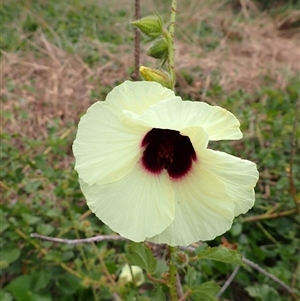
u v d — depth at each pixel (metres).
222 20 0.87
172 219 0.17
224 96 0.57
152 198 0.17
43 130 0.53
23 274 0.34
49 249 0.34
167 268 0.27
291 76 0.66
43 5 0.81
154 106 0.14
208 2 0.95
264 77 0.66
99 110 0.16
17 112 0.54
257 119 0.51
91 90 0.56
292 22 0.96
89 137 0.16
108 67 0.63
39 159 0.40
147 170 0.17
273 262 0.37
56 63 0.63
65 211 0.39
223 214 0.17
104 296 0.32
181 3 0.92
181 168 0.17
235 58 0.73
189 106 0.15
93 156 0.16
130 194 0.17
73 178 0.39
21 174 0.40
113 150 0.16
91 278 0.32
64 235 0.35
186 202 0.17
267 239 0.39
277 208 0.40
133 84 0.16
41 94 0.58
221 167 0.16
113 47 0.68
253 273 0.35
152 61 0.60
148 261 0.21
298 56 0.77
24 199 0.39
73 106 0.56
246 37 0.84
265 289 0.31
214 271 0.36
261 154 0.45
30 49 0.67
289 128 0.47
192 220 0.17
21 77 0.61
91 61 0.65
